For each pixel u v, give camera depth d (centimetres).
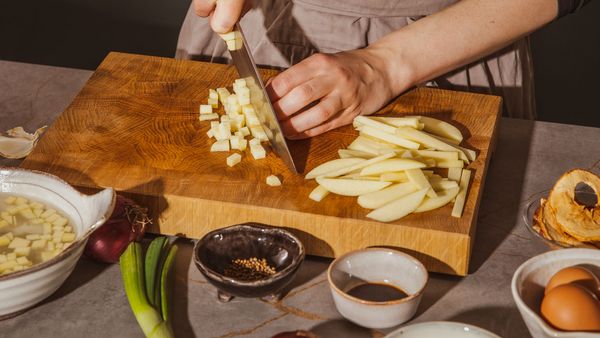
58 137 165
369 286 134
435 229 140
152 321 128
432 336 120
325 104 164
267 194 149
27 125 180
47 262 125
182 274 142
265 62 200
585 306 117
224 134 163
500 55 199
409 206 144
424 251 142
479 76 198
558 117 336
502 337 130
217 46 205
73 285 139
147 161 158
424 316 134
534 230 143
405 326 120
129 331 131
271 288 130
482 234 151
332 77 165
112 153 160
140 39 366
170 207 149
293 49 197
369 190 148
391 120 166
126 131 167
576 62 358
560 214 138
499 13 178
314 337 121
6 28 370
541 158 171
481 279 141
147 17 376
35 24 372
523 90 207
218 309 135
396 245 143
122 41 365
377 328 131
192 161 158
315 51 196
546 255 129
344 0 188
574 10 183
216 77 187
